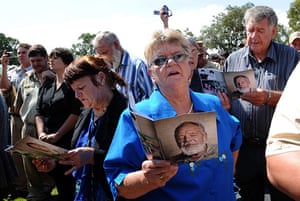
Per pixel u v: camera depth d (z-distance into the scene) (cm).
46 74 446
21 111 502
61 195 399
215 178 188
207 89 295
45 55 511
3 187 440
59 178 393
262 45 319
